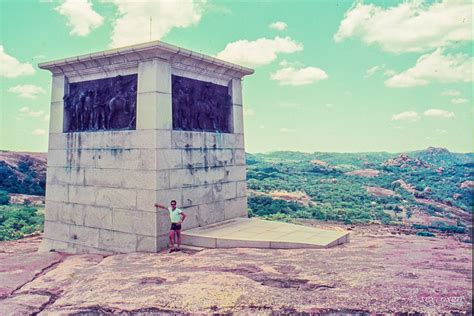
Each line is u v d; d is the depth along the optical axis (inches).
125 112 717.3
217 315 331.9
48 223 810.2
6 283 490.9
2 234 1191.6
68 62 770.2
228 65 826.8
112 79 748.6
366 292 356.8
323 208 2055.9
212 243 655.8
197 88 788.0
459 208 2071.9
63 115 805.9
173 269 490.9
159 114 673.6
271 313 327.9
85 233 750.5
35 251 823.7
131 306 360.2
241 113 898.7
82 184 758.5
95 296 397.1
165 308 350.0
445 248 593.9
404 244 650.2
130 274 477.7
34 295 431.5
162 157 674.8
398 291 354.9
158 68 677.9
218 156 813.9
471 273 415.8
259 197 2315.5
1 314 373.1
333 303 335.3
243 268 466.6
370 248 596.7
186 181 726.5
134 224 683.4
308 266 462.6
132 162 689.6
